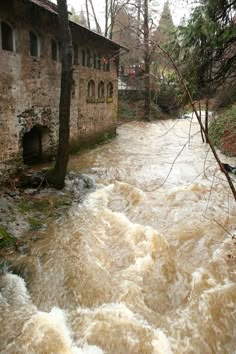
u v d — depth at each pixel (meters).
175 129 18.31
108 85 14.98
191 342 4.16
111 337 4.16
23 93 8.65
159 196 8.57
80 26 10.89
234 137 12.84
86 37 11.98
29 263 5.48
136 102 22.05
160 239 6.27
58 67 10.23
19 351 3.94
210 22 5.06
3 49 7.84
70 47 7.64
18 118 8.56
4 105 7.99
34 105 9.21
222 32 5.14
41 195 8.05
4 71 7.82
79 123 12.45
